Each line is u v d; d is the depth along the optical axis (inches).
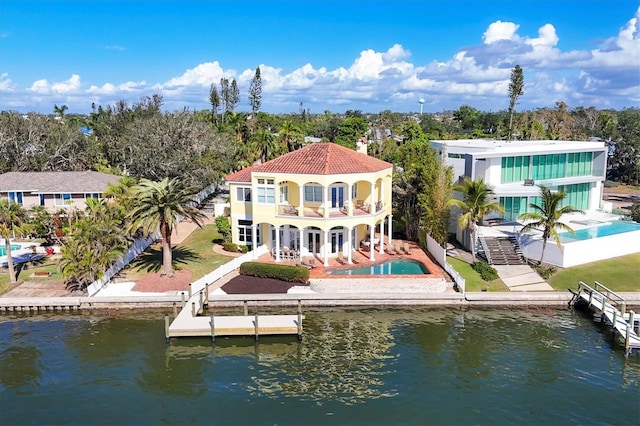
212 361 1132.5
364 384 1032.8
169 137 2738.7
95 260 1448.1
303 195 1731.1
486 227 1909.4
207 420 914.1
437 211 1788.9
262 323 1255.5
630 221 1979.6
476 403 963.3
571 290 1475.1
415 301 1418.6
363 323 1323.8
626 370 1085.1
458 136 4480.8
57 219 1923.0
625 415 927.7
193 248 1902.1
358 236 1844.2
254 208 1710.1
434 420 911.7
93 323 1321.4
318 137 5664.4
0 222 1505.9
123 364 1114.7
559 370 1083.9
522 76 2974.9
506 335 1250.0
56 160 3048.7
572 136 4001.0
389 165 1809.8
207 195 3031.5
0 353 1157.7
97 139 3518.7
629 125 3683.6
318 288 1470.2
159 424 901.8
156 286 1498.5
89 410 944.9
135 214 1549.0
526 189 1897.1
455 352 1163.3
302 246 1686.8
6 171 2824.8
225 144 3041.3
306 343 1215.6
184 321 1264.8
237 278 1572.3
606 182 3427.7
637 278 1552.7
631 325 1201.4
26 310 1391.5
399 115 7440.9
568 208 1600.6
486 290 1477.6
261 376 1068.5
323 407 953.5
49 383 1034.1
